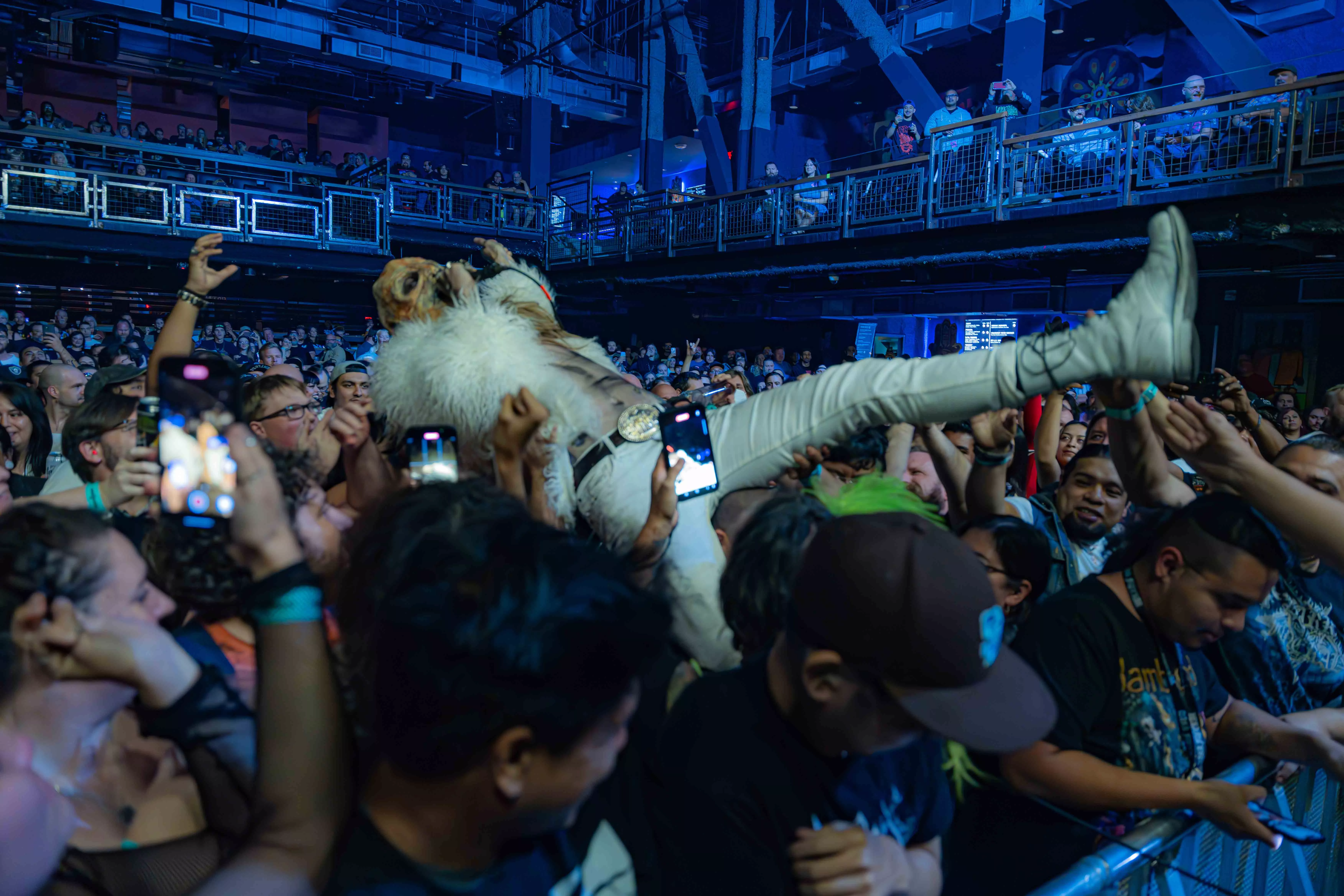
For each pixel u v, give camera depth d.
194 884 1.03
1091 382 1.80
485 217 17.95
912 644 0.94
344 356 11.59
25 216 13.35
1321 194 7.15
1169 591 1.49
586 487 2.10
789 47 21.02
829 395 2.06
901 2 17.92
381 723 0.79
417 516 0.86
